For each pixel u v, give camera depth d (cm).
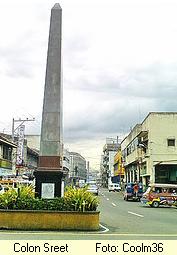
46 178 1712
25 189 1611
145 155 5281
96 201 1581
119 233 1470
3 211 1488
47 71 1781
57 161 1731
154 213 2666
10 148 5122
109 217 2227
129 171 7556
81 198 1541
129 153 7262
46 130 1747
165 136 4956
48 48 1798
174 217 2339
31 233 1397
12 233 1388
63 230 1488
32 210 1493
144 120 5497
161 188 3631
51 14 1827
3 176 4441
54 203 1527
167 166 4953
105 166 13500
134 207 3347
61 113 1802
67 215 1499
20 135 5144
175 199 3494
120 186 8156
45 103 1762
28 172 5503
